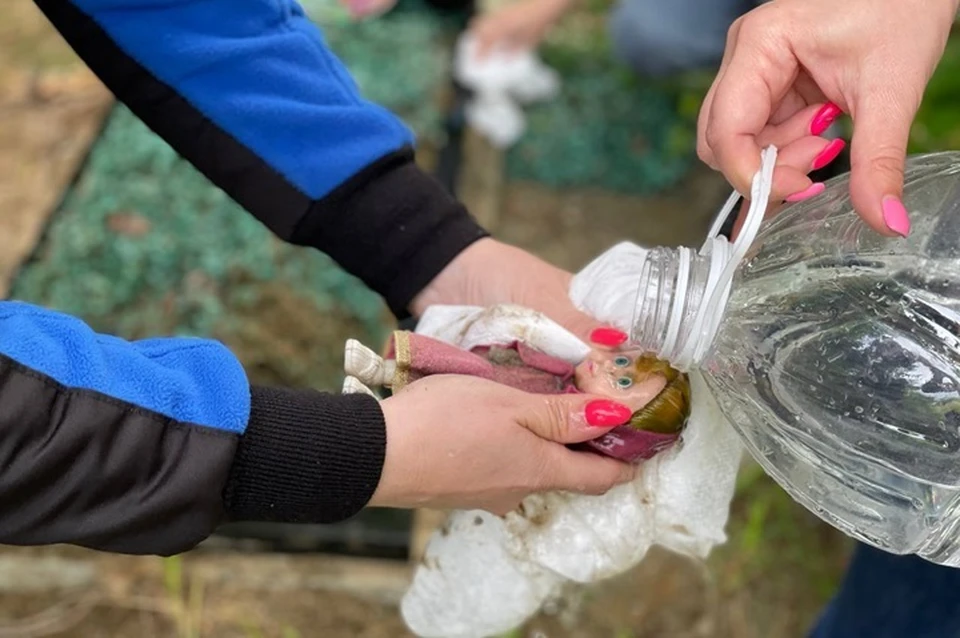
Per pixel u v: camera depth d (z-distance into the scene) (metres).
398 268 1.03
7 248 1.77
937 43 0.77
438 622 0.96
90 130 2.00
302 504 0.77
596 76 2.40
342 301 1.75
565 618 1.53
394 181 1.02
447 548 0.94
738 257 0.72
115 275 1.72
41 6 0.98
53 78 2.08
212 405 0.73
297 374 1.66
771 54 0.78
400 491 0.79
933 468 0.76
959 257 0.77
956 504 0.78
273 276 1.76
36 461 0.67
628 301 0.90
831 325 0.76
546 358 0.86
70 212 1.83
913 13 0.77
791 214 0.80
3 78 2.09
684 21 2.05
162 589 1.47
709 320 0.74
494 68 2.25
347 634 1.47
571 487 0.84
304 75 1.00
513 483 0.82
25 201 1.85
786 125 0.81
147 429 0.71
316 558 1.51
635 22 2.12
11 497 0.68
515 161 2.26
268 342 1.68
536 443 0.81
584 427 0.81
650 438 0.83
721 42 2.05
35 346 0.69
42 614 1.44
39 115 2.02
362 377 0.83
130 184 1.87
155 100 1.00
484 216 2.11
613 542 0.88
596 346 0.87
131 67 0.99
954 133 1.77
